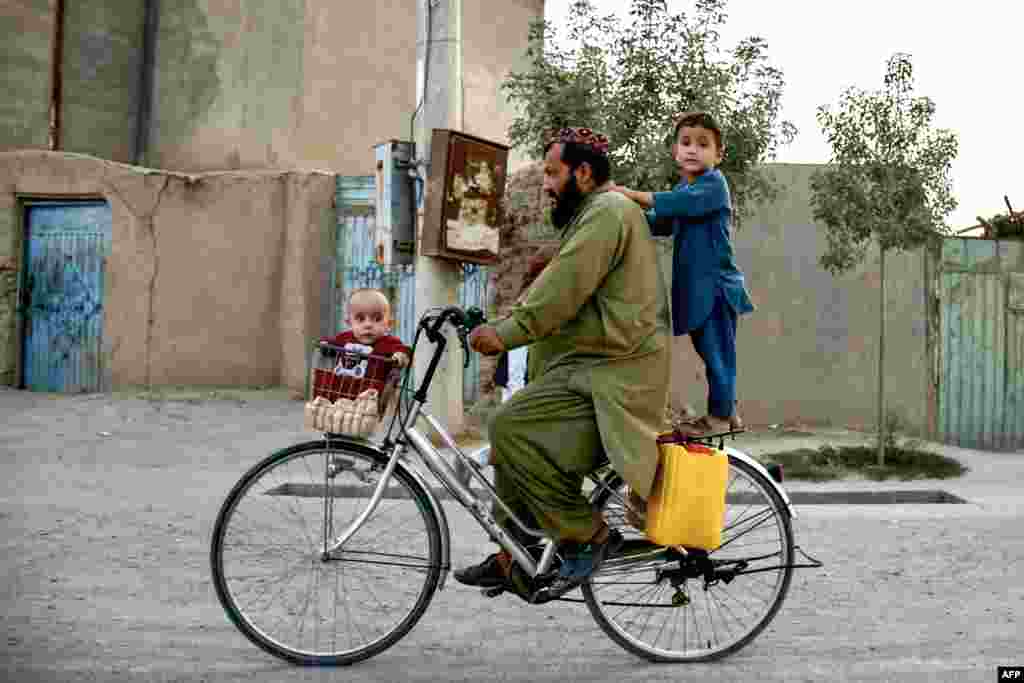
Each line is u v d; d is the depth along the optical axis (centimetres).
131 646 376
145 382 1372
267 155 1577
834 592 477
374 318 372
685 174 399
